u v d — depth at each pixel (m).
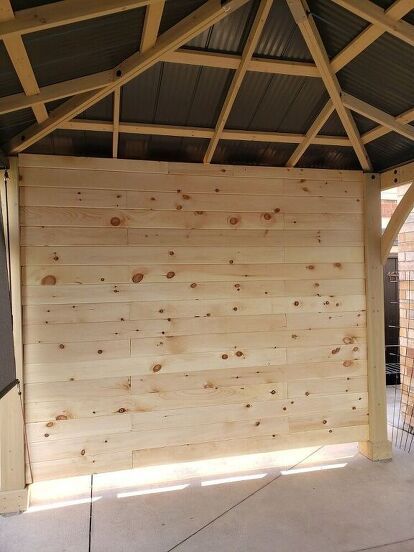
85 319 2.97
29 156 2.88
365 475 3.23
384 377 3.49
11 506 2.77
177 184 3.13
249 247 3.27
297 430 3.35
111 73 2.31
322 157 3.40
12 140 2.74
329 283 3.42
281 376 3.32
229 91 2.56
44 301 2.90
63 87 2.29
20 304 2.83
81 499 2.94
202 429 3.17
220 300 3.21
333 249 3.43
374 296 3.48
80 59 2.15
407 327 4.10
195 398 3.16
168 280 3.11
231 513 2.76
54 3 1.71
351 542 2.45
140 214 3.07
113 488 3.08
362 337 3.49
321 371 3.40
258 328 3.28
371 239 3.48
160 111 2.73
